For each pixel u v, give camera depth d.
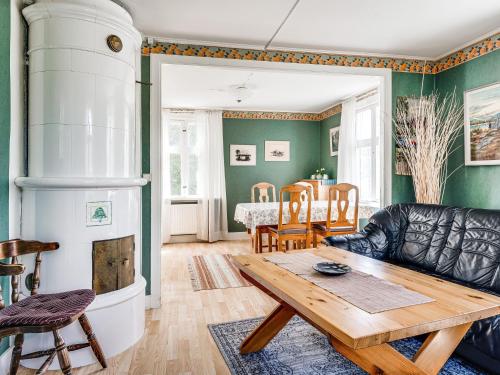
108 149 2.23
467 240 2.44
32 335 2.06
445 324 1.26
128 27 2.33
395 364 1.26
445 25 3.05
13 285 1.85
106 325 2.18
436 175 3.45
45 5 2.05
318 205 4.88
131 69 2.42
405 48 3.60
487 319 1.74
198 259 5.02
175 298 3.30
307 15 2.85
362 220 5.25
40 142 2.11
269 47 3.51
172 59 3.26
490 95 3.20
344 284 1.66
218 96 5.69
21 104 2.20
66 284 2.11
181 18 2.88
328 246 2.74
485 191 3.28
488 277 2.21
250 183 6.86
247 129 6.84
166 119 6.50
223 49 3.40
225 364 2.07
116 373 1.98
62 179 2.04
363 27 3.09
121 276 2.31
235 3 2.64
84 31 2.14
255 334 2.15
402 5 2.69
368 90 5.23
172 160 6.60
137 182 2.39
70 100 2.11
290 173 7.04
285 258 2.20
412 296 1.49
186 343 2.36
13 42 2.09
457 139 3.62
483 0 2.63
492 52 3.19
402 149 3.80
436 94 3.89
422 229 2.84
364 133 5.45
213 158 6.58
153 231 3.11
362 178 5.50
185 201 6.56
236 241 6.59
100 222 2.20
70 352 2.06
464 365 2.00
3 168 1.97
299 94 5.58
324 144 6.95
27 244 1.92
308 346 2.27
